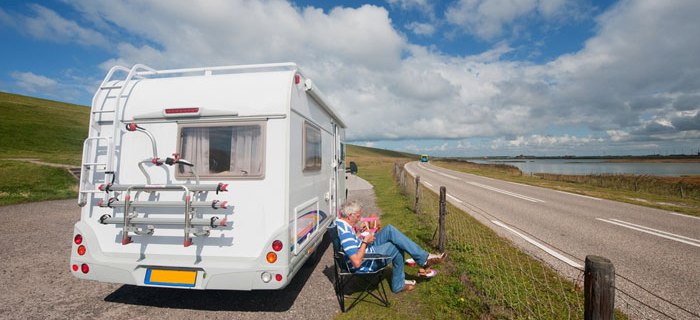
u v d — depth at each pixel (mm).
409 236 6996
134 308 3963
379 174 29094
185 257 3561
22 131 32344
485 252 5777
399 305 3953
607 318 2223
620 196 14258
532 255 5637
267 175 3533
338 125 7352
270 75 3820
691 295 4180
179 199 3596
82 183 3711
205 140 3668
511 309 3658
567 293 4094
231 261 3482
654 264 5324
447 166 52438
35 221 8930
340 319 3656
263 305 4039
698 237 7090
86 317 3730
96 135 3807
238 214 3537
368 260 3932
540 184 20047
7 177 14828
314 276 5023
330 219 6156
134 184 3648
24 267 5352
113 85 3908
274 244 3371
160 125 3727
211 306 4016
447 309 3756
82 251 3619
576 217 9312
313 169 4727
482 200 12719
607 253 5898
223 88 3725
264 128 3580
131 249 3637
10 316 3730
